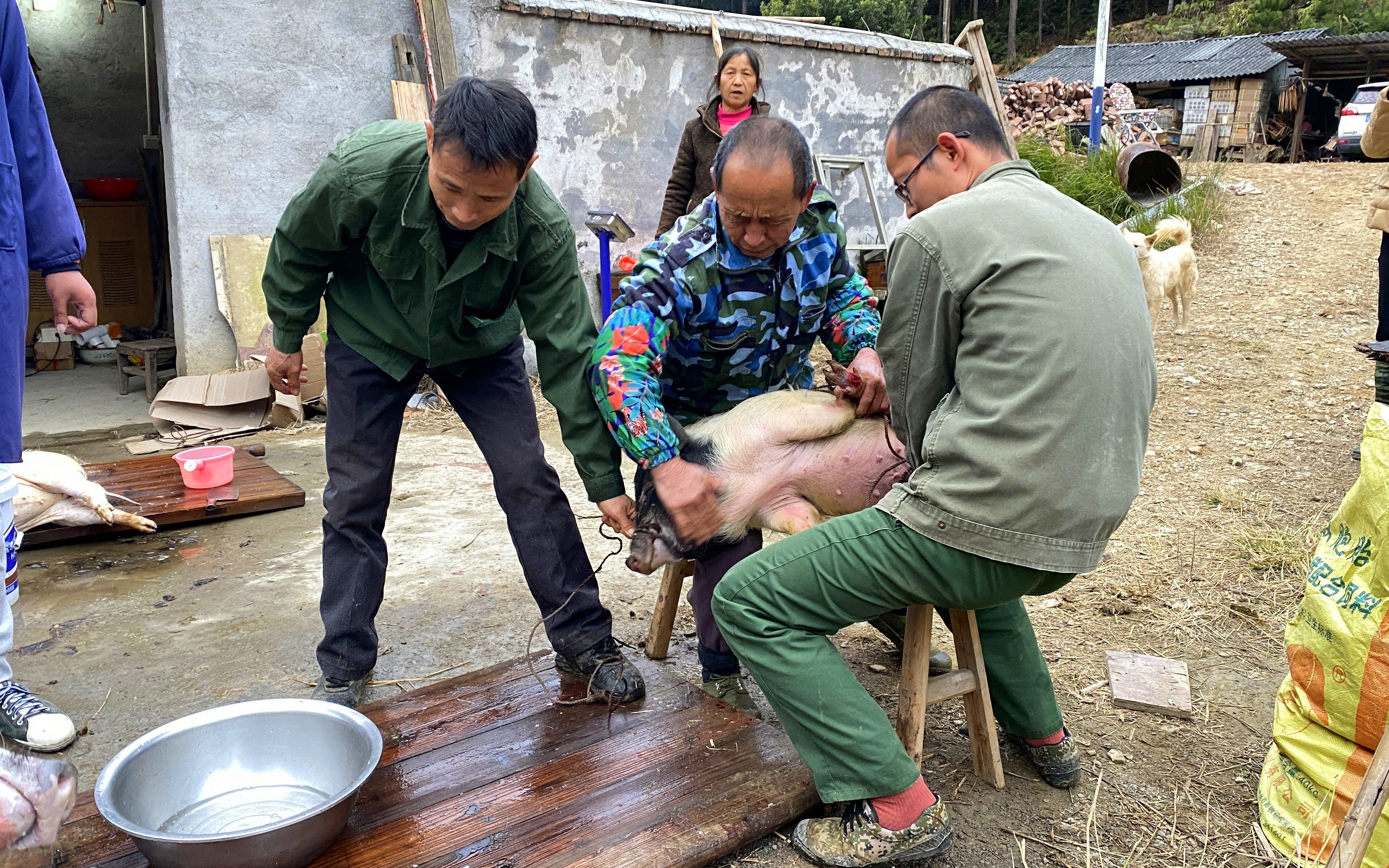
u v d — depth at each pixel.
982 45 9.34
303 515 4.68
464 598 3.75
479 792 2.32
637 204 7.65
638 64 7.45
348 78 6.64
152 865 1.91
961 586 2.02
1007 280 1.96
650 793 2.32
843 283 2.64
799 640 2.12
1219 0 39.53
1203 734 2.78
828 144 8.56
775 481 2.43
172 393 6.12
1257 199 10.77
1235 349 6.96
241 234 6.45
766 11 27.62
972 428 1.96
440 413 6.69
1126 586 3.75
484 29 6.84
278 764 2.31
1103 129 14.62
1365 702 2.08
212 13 6.13
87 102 8.58
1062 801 2.48
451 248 2.41
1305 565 3.80
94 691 3.04
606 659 2.79
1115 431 1.96
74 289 2.74
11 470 3.99
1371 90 17.34
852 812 2.15
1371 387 6.03
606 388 2.34
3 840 1.42
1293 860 2.19
